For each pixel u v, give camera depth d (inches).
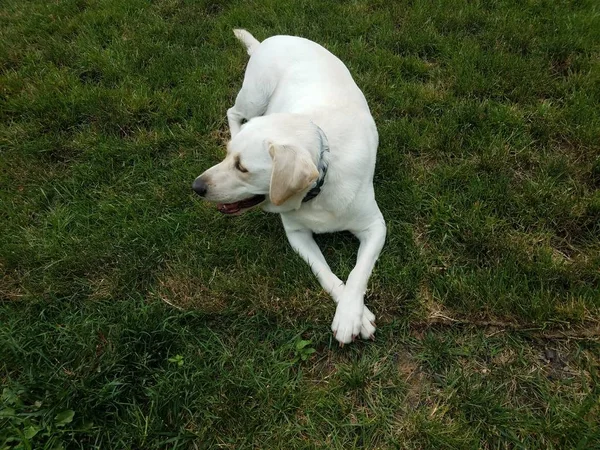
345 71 50.4
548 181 48.1
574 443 32.2
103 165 52.6
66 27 71.5
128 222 47.3
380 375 36.6
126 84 61.6
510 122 53.9
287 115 39.0
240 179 38.8
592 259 42.1
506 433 33.1
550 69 60.6
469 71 60.1
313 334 39.2
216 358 38.2
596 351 37.2
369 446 33.3
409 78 61.6
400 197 47.6
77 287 42.5
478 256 43.4
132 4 74.8
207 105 58.3
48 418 33.0
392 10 70.9
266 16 71.4
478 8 70.3
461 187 49.1
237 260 44.1
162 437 33.7
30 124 56.4
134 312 40.1
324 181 38.8
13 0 79.5
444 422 34.1
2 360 37.1
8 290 42.6
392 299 40.7
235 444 33.7
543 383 35.5
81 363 36.5
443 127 53.4
